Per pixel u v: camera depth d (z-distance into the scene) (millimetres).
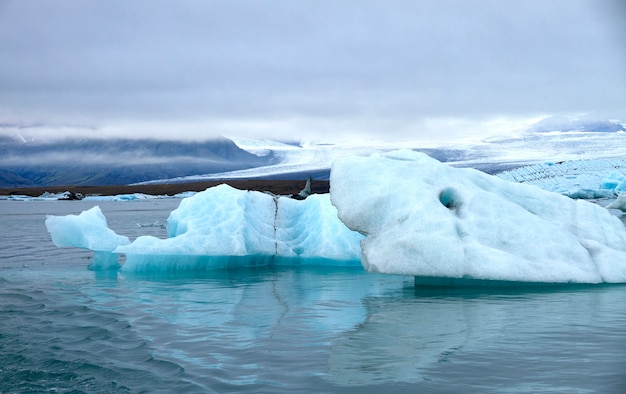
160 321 7645
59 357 6125
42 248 18422
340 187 9836
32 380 5480
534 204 10469
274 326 7199
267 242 13336
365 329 6898
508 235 9336
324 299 9008
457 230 9203
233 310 8297
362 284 10453
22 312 8359
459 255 8797
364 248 9328
